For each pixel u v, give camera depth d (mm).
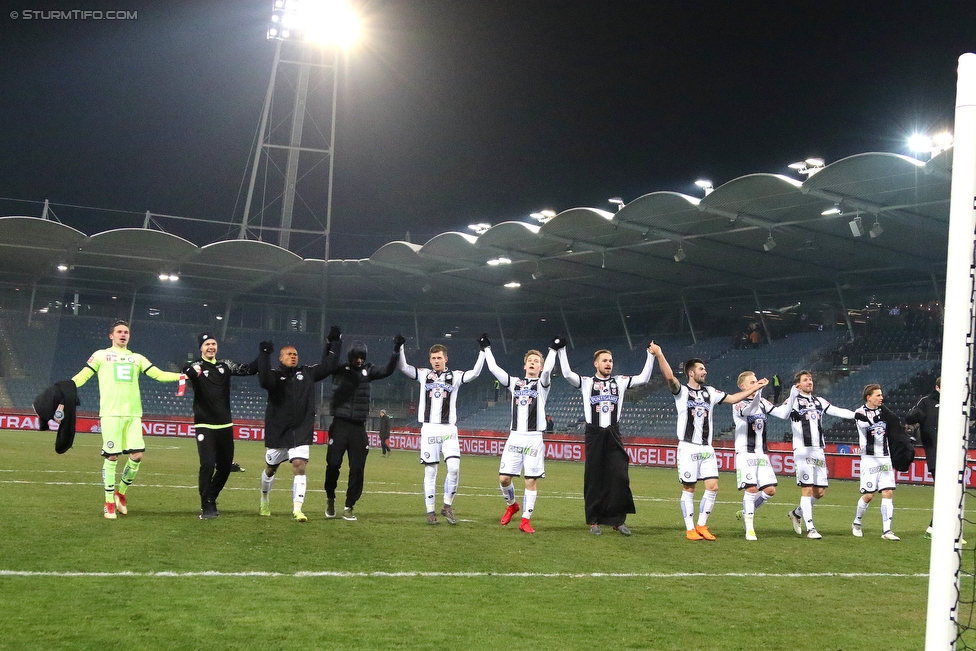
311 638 5094
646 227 29312
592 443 10078
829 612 6328
